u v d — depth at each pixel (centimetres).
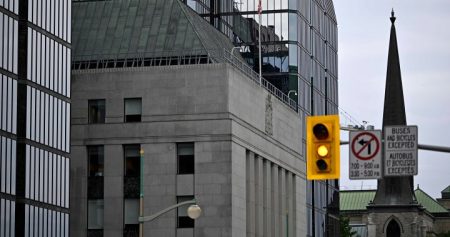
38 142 9262
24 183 9006
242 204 10275
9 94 8869
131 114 10225
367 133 4934
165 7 10906
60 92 9688
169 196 10044
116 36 10662
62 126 9706
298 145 12431
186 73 10144
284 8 14188
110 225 10131
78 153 10231
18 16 9050
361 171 4931
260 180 10938
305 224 12581
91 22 10831
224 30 14288
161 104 10150
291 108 12319
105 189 10162
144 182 10094
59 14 9706
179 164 10106
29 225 9062
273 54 14138
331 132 4616
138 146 10200
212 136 10038
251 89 10725
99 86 10262
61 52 9719
